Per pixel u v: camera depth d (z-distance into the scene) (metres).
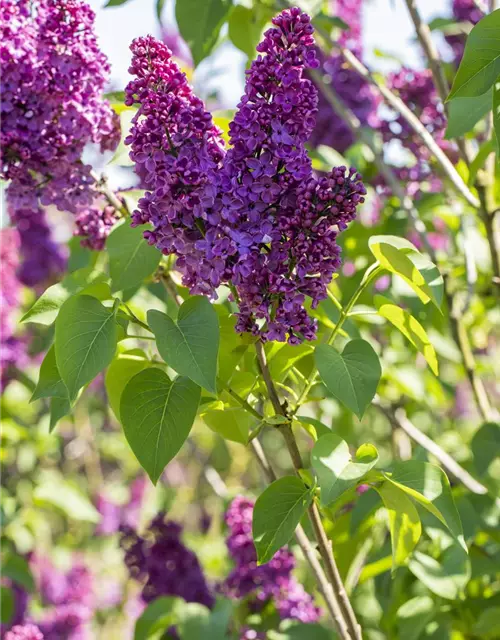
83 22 1.32
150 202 1.16
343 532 1.49
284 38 1.16
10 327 2.60
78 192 1.37
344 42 2.14
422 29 1.58
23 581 2.03
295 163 1.16
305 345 1.24
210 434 3.83
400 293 1.73
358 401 1.16
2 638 2.00
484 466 1.53
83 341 1.15
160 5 1.64
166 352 1.13
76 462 3.93
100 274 1.30
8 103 1.31
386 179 1.72
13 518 2.35
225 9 1.56
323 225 1.15
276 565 1.59
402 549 1.22
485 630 1.51
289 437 1.22
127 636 3.12
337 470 1.15
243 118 1.15
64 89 1.32
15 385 2.64
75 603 2.52
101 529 3.38
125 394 1.17
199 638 1.54
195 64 1.58
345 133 2.07
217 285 1.16
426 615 1.48
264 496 1.18
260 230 1.15
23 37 1.32
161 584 1.73
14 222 1.85
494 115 1.22
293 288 1.15
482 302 2.06
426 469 1.21
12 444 2.80
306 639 1.51
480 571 1.55
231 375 1.23
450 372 2.76
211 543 2.86
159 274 1.39
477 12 2.08
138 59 1.16
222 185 1.15
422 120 1.87
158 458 1.16
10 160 1.33
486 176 1.62
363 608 1.67
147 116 1.16
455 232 1.92
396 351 1.92
